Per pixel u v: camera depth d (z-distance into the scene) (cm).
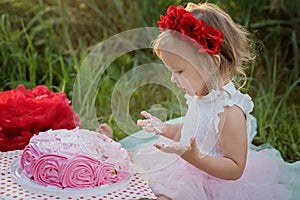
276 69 333
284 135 270
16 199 144
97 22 340
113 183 156
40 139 162
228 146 165
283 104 289
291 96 315
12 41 306
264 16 348
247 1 346
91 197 148
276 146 262
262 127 263
